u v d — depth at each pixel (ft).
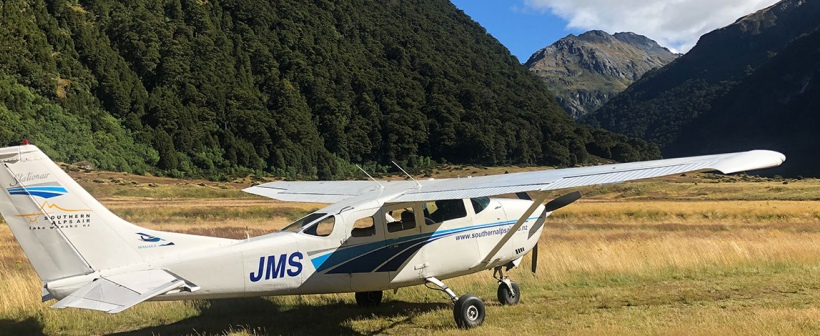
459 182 24.34
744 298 28.09
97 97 395.34
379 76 621.31
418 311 27.12
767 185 260.01
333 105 539.70
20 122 301.84
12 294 26.91
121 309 17.28
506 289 27.94
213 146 405.39
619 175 19.39
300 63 579.07
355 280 23.45
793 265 36.88
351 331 23.80
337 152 510.17
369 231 23.72
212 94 460.14
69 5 486.79
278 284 22.20
